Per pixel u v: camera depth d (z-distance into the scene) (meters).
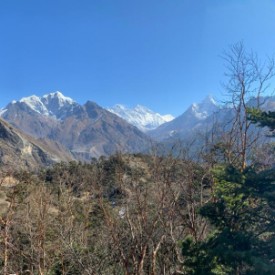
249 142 16.11
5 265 17.09
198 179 17.27
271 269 9.34
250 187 11.26
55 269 18.44
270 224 11.09
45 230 18.61
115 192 18.20
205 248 10.72
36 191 20.67
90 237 19.30
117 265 17.61
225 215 11.56
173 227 16.81
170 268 16.56
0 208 20.12
